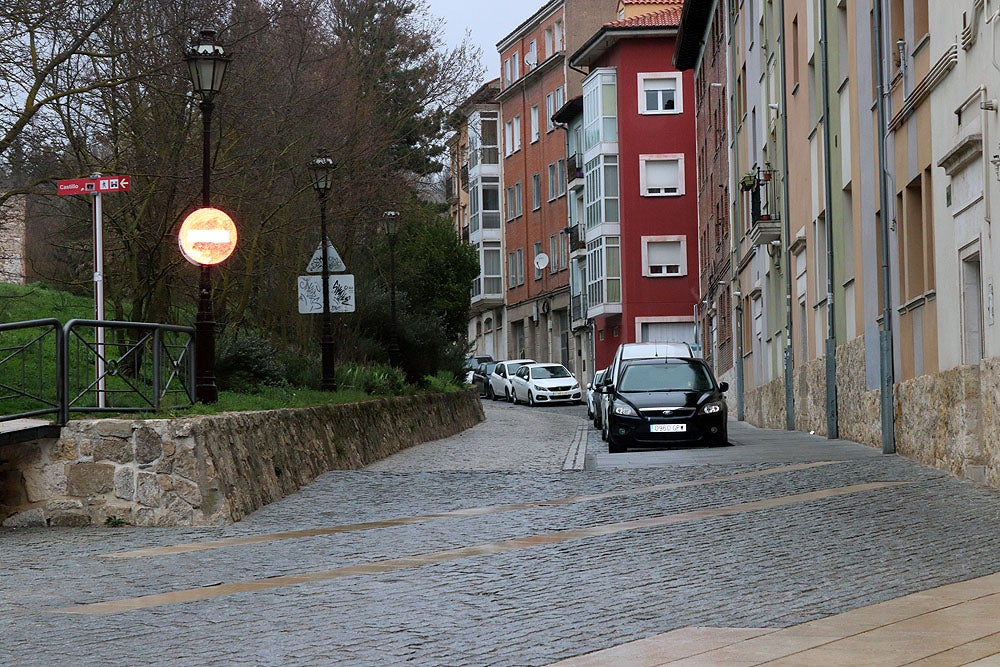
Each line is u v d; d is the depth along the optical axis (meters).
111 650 9.36
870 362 28.52
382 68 42.59
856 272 30.00
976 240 19.64
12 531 17.62
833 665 8.18
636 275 83.31
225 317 32.34
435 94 44.12
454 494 20.69
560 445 34.75
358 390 32.78
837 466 22.73
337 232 41.31
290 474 21.77
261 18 29.48
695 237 83.38
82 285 29.03
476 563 13.21
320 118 34.00
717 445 33.28
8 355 18.03
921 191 24.41
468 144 48.09
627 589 11.34
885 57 25.83
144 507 17.83
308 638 9.57
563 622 9.90
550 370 74.56
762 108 46.31
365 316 42.19
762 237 42.97
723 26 59.75
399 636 9.53
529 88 98.88
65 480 18.00
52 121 25.09
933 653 8.41
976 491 17.89
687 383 34.41
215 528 17.41
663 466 24.84
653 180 83.56
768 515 16.27
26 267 29.45
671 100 83.56
